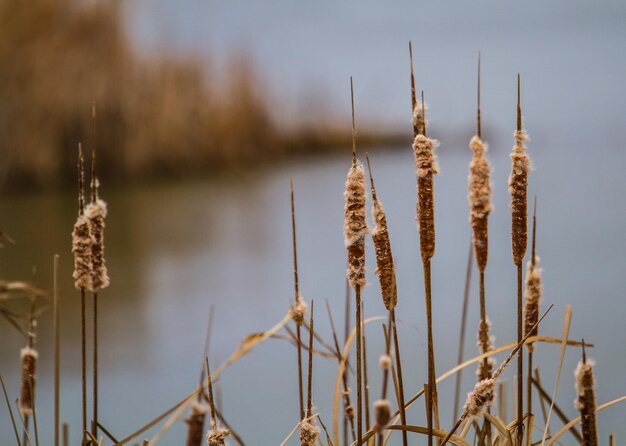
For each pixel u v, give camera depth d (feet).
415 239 48.96
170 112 70.79
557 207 56.18
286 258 45.06
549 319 29.14
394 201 62.08
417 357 25.21
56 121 63.46
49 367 25.96
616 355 23.88
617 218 50.65
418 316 31.35
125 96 67.15
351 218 6.14
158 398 23.07
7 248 43.04
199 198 66.44
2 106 61.72
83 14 64.75
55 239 45.11
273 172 86.58
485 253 6.73
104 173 67.10
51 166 63.10
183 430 19.63
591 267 36.76
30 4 62.49
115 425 20.74
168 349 27.81
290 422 20.48
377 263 6.11
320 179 82.53
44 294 9.76
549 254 40.37
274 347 28.89
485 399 6.12
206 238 50.14
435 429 6.50
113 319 31.71
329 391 22.94
